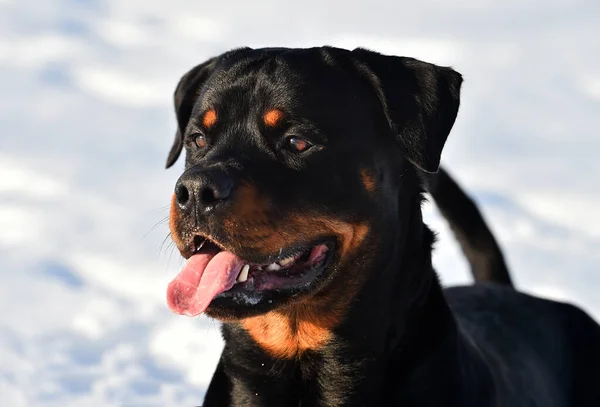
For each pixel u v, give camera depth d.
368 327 5.11
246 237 4.78
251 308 4.88
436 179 6.85
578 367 6.33
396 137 5.19
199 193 4.75
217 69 5.36
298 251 4.94
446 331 5.23
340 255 5.07
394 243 5.20
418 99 5.28
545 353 6.19
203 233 4.79
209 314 4.86
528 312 6.36
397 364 5.16
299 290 4.96
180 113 5.88
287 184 4.94
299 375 5.19
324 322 5.08
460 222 7.07
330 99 5.10
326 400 5.16
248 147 5.03
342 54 5.29
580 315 6.54
